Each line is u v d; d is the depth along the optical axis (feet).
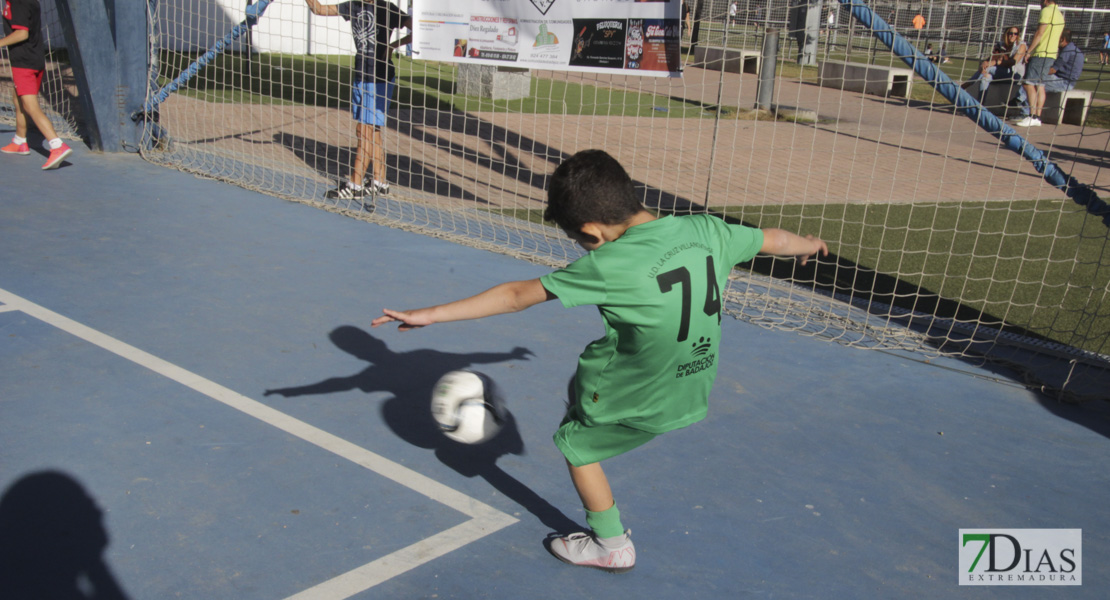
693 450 12.09
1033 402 14.46
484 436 9.70
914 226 26.99
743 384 14.49
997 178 35.83
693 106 52.85
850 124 50.08
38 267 17.66
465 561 9.25
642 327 7.45
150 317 15.49
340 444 11.53
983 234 26.30
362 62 24.30
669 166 34.68
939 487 11.46
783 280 21.06
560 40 21.07
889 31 16.72
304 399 12.78
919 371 15.62
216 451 11.09
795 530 10.25
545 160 34.76
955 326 18.22
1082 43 49.08
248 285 17.62
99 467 10.47
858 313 18.84
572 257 21.42
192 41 57.11
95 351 13.87
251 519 9.68
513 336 16.06
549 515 10.28
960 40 23.38
